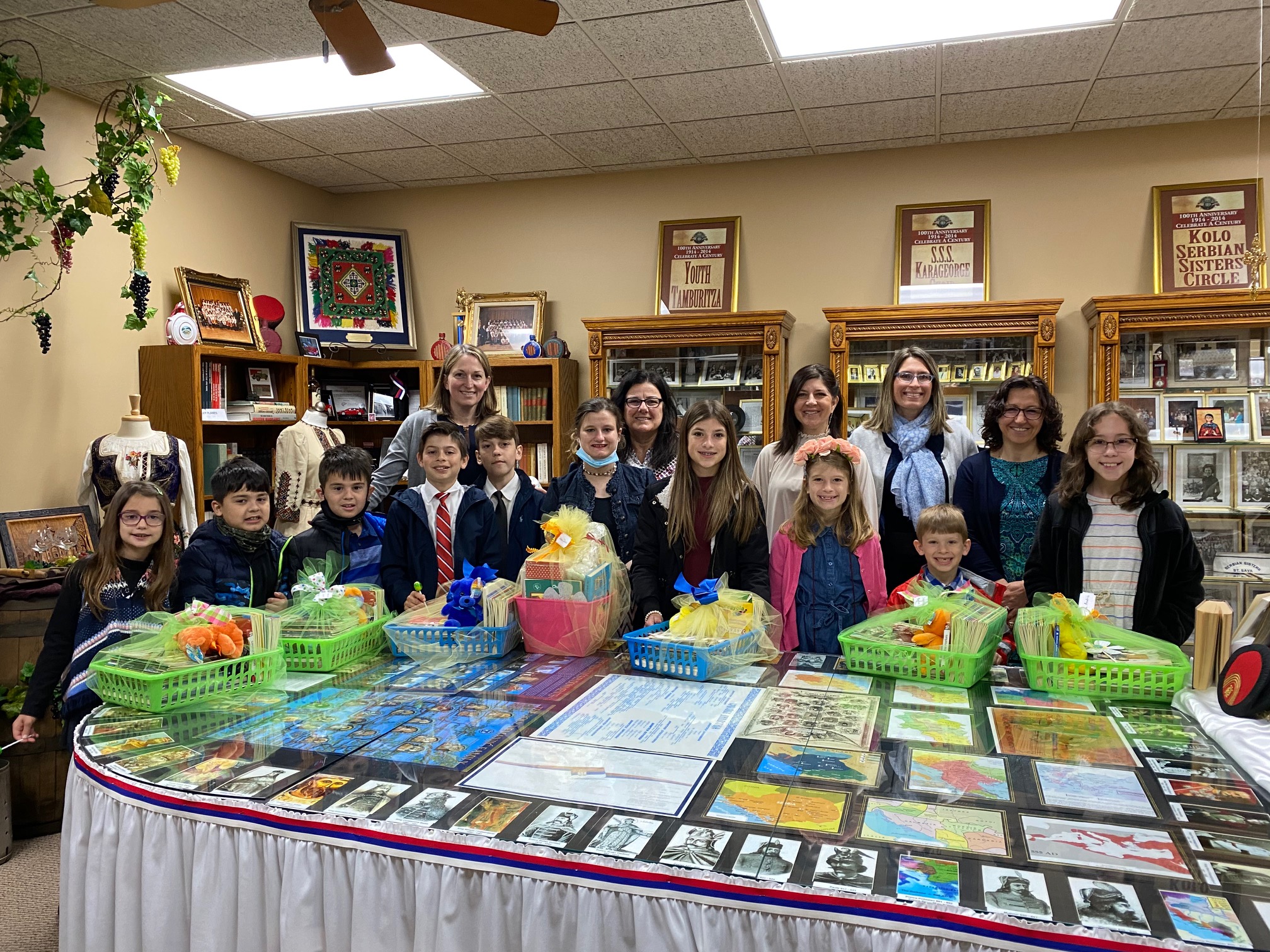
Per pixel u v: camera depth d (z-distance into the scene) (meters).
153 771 1.25
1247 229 4.11
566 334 5.12
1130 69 3.53
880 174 4.61
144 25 3.13
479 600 1.91
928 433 2.94
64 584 2.37
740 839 1.00
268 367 4.66
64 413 3.68
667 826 1.04
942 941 0.86
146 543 2.30
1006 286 4.45
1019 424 2.71
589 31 3.19
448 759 1.27
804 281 4.74
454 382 3.13
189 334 4.00
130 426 3.46
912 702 1.54
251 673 1.65
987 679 1.69
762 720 1.43
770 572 2.22
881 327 4.25
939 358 4.34
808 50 3.35
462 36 3.22
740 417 4.57
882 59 3.43
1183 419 4.01
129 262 3.98
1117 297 3.90
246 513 2.36
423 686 1.66
